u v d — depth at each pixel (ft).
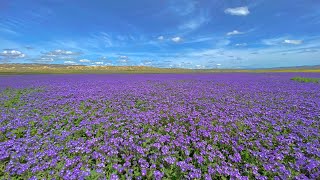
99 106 36.91
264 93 51.49
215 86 70.95
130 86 70.64
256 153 17.20
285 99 41.60
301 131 21.90
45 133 22.07
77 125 26.37
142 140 21.12
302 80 87.56
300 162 15.52
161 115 29.55
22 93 53.16
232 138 20.86
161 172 14.60
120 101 41.04
